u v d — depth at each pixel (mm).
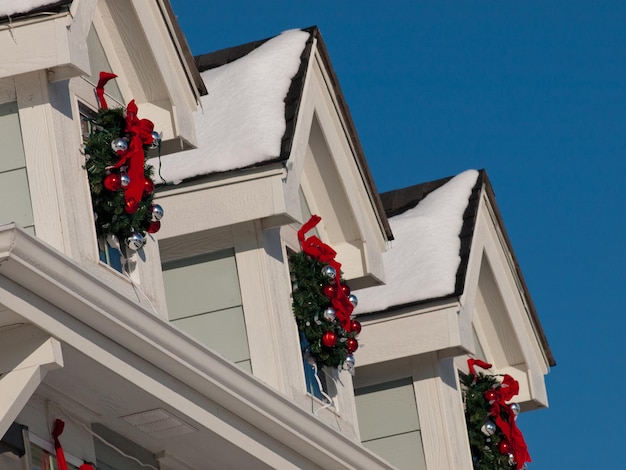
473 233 36688
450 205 37375
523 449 37125
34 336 23562
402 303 35281
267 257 30656
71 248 24922
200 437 27641
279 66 31719
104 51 28109
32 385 23469
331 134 33000
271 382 30141
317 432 29438
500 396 37000
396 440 35719
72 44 24844
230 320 30500
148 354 25297
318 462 30141
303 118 31234
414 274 35781
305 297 31188
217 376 26656
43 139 25062
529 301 39656
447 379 36250
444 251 36188
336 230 33906
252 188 29969
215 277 30672
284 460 29156
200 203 30078
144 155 26797
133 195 26031
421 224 36906
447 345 35094
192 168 30047
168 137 28484
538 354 40219
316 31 32469
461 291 35250
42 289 23141
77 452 26234
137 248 26500
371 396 36000
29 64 24703
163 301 27453
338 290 31594
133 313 24547
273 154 29953
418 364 35844
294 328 31078
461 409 36562
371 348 35406
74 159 25547
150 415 26594
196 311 30578
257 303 30453
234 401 27344
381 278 34281
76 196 25375
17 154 25078
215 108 31250
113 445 27406
